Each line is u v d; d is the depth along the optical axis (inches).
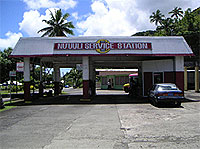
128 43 611.5
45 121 332.5
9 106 548.1
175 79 625.9
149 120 325.1
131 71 1440.7
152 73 714.2
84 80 633.0
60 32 1248.8
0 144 213.3
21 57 618.8
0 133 259.3
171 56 653.9
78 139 226.8
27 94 628.7
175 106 489.1
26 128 284.7
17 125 305.6
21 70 622.2
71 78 2738.7
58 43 617.3
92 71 856.9
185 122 305.1
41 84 808.3
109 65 927.7
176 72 624.4
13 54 609.3
